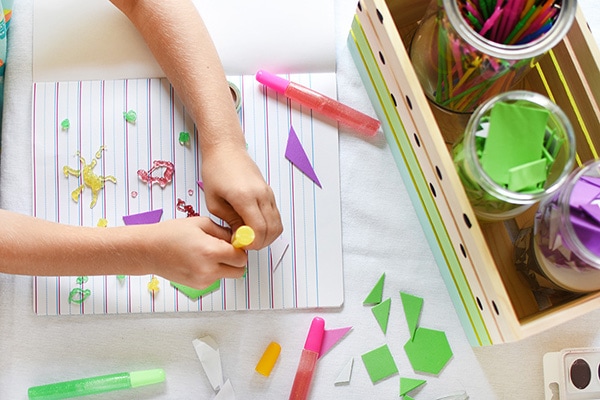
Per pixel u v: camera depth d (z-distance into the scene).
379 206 0.71
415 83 0.56
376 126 0.71
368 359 0.69
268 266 0.70
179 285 0.69
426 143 0.58
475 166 0.52
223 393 0.69
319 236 0.70
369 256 0.71
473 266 0.59
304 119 0.71
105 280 0.70
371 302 0.70
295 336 0.70
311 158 0.71
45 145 0.71
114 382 0.68
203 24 0.68
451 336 0.70
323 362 0.70
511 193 0.52
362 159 0.72
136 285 0.70
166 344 0.70
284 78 0.72
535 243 0.58
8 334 0.70
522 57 0.51
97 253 0.63
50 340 0.70
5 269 0.64
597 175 0.55
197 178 0.71
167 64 0.67
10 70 0.72
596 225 0.53
